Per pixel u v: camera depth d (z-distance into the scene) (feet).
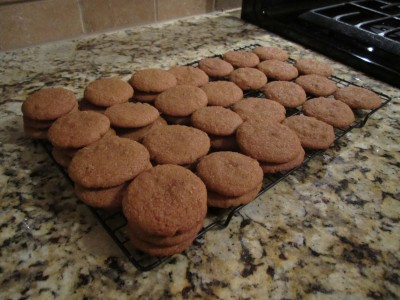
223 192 1.78
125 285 1.48
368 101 2.72
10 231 1.69
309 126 2.37
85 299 1.42
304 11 4.55
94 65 3.35
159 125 2.40
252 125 2.30
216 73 3.08
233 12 5.05
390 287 1.53
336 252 1.68
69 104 2.34
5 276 1.49
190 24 4.50
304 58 3.71
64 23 3.65
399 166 2.28
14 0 3.21
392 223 1.85
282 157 2.03
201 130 2.30
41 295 1.42
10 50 3.47
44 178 2.03
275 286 1.51
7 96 2.80
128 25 4.18
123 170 1.79
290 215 1.87
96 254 1.61
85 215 1.81
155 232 1.51
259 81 2.96
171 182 1.73
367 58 3.40
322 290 1.50
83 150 1.93
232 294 1.47
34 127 2.26
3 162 2.13
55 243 1.64
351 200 1.99
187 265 1.58
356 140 2.52
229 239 1.71
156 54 3.64
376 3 4.68
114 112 2.32
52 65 3.31
